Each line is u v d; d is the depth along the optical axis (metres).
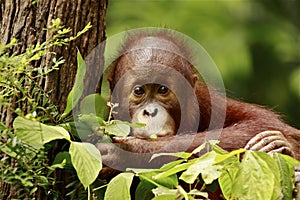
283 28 22.48
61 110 7.44
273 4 22.77
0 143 6.66
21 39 7.47
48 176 6.98
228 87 20.00
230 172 6.75
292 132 9.40
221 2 21.72
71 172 7.23
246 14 22.00
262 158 6.61
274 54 21.78
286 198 6.73
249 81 20.39
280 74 21.64
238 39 20.95
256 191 6.54
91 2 7.67
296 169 7.35
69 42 7.53
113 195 6.78
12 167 7.02
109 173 7.61
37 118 6.82
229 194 6.86
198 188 7.55
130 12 20.91
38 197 7.12
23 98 6.99
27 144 6.63
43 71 7.36
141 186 7.10
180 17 21.17
